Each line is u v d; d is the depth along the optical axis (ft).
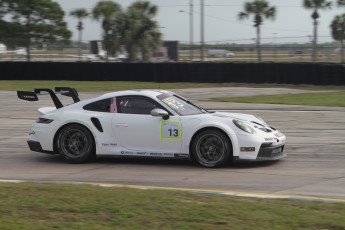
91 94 166.71
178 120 60.70
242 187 49.78
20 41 267.80
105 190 44.62
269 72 196.65
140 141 61.93
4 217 36.17
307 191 47.80
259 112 119.03
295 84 191.83
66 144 64.49
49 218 35.91
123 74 224.33
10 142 82.28
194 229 33.17
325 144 76.33
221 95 162.20
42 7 320.91
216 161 59.41
